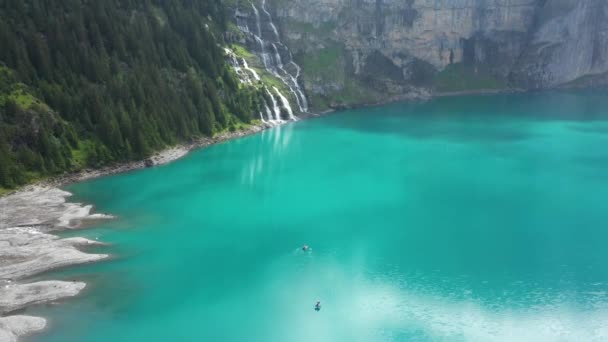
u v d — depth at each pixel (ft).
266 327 208.95
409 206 329.31
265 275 247.29
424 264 254.88
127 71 444.96
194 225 302.45
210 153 449.48
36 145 360.69
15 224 295.07
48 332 204.23
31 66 387.55
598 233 286.87
